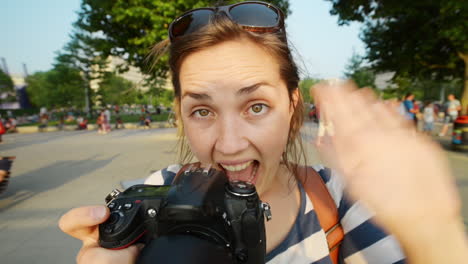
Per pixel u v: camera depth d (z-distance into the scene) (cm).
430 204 50
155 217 77
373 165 54
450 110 1084
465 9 746
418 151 53
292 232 97
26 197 473
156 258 59
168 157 787
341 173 59
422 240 50
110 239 75
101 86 4288
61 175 618
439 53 1173
